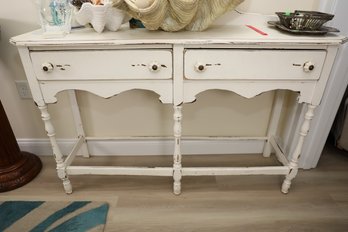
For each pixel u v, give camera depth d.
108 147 1.38
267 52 0.79
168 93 0.88
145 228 0.98
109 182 1.21
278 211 1.05
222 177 1.24
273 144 1.28
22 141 1.36
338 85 1.06
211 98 1.25
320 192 1.15
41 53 0.80
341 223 1.00
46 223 0.99
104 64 0.81
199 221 1.01
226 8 0.86
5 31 1.08
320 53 0.80
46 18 0.89
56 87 0.87
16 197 1.12
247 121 1.33
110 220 1.01
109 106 1.26
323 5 0.97
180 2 0.76
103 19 0.85
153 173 1.07
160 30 0.91
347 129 1.32
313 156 1.25
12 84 1.20
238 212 1.05
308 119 0.94
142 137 1.33
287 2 1.03
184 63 0.81
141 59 0.81
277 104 1.23
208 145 1.39
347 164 1.34
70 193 1.13
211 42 0.77
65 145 1.37
